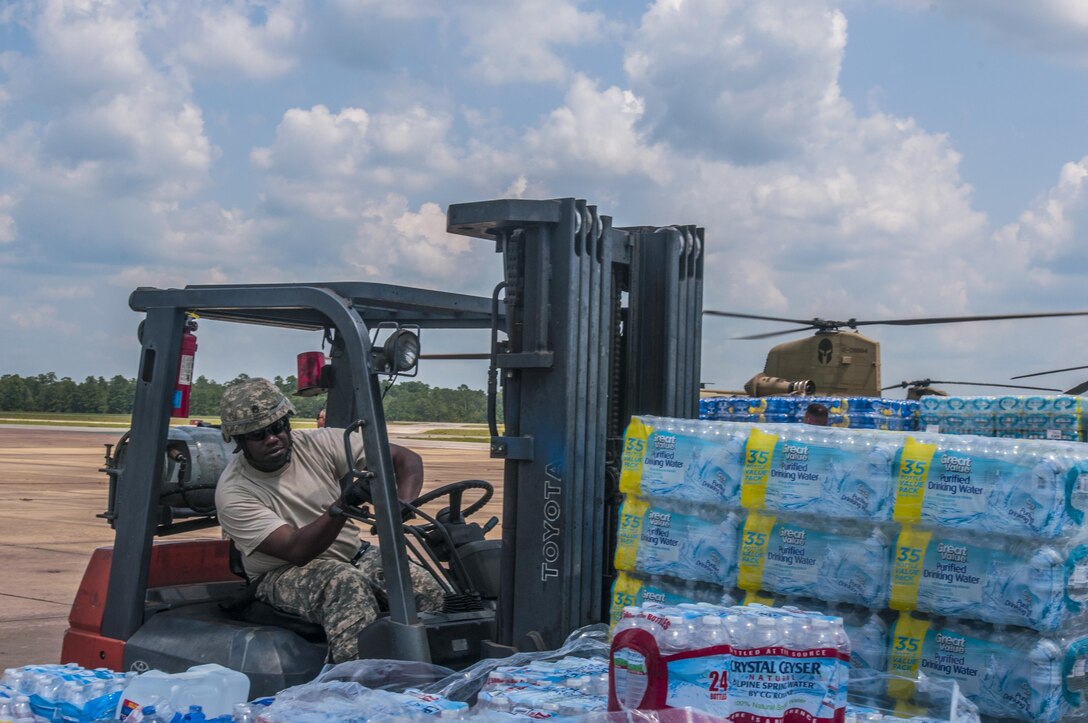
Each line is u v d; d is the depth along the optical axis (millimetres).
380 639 2959
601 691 2498
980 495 2439
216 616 3393
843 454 2625
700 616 2156
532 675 2645
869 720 2318
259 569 3408
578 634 3092
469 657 3258
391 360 3004
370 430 3010
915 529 2533
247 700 2867
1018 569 2387
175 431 3656
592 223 3256
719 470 2783
